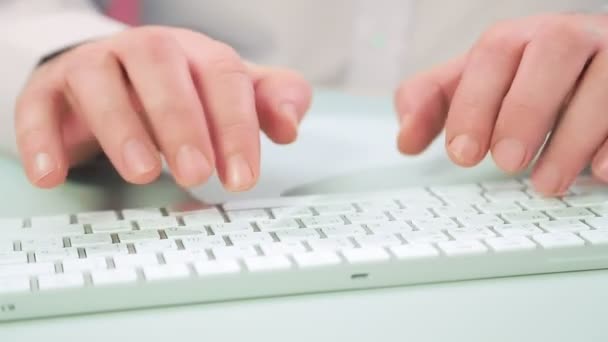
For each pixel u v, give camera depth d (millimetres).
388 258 364
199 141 426
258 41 1019
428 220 424
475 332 315
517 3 998
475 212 441
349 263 357
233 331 312
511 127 463
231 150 434
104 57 480
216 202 484
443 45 1022
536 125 462
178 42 494
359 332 313
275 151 604
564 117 475
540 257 383
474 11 1004
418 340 307
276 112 494
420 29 1019
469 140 467
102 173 546
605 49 488
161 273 339
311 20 999
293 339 306
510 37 504
